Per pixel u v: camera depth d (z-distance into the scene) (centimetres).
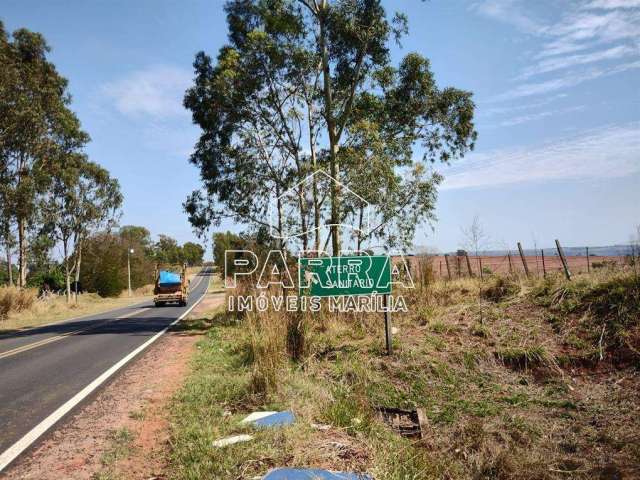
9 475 442
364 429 554
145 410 633
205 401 640
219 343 1191
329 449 454
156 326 1809
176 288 3419
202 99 1902
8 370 951
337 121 1766
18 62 3102
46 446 514
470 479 545
